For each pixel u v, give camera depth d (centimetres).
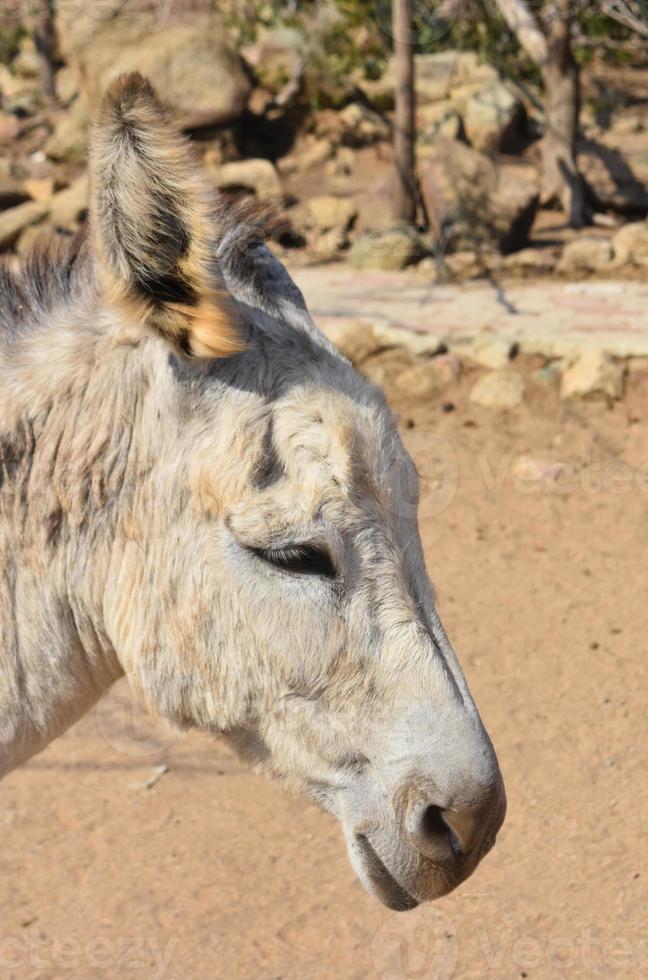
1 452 328
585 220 1703
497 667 748
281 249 1597
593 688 724
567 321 1237
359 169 1822
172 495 321
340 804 333
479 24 2081
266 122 1900
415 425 1076
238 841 602
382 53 2019
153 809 630
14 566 331
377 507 316
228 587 318
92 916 546
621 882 559
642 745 668
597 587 843
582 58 2055
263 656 321
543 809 616
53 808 631
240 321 305
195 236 286
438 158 1575
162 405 320
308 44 1939
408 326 1229
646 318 1238
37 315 342
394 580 318
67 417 328
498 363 1145
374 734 322
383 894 336
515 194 1548
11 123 2041
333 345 340
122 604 331
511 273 1454
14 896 559
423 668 318
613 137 1967
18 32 2350
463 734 319
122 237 289
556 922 534
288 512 309
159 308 297
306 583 316
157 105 282
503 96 1938
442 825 324
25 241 1641
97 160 281
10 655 331
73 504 328
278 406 314
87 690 351
